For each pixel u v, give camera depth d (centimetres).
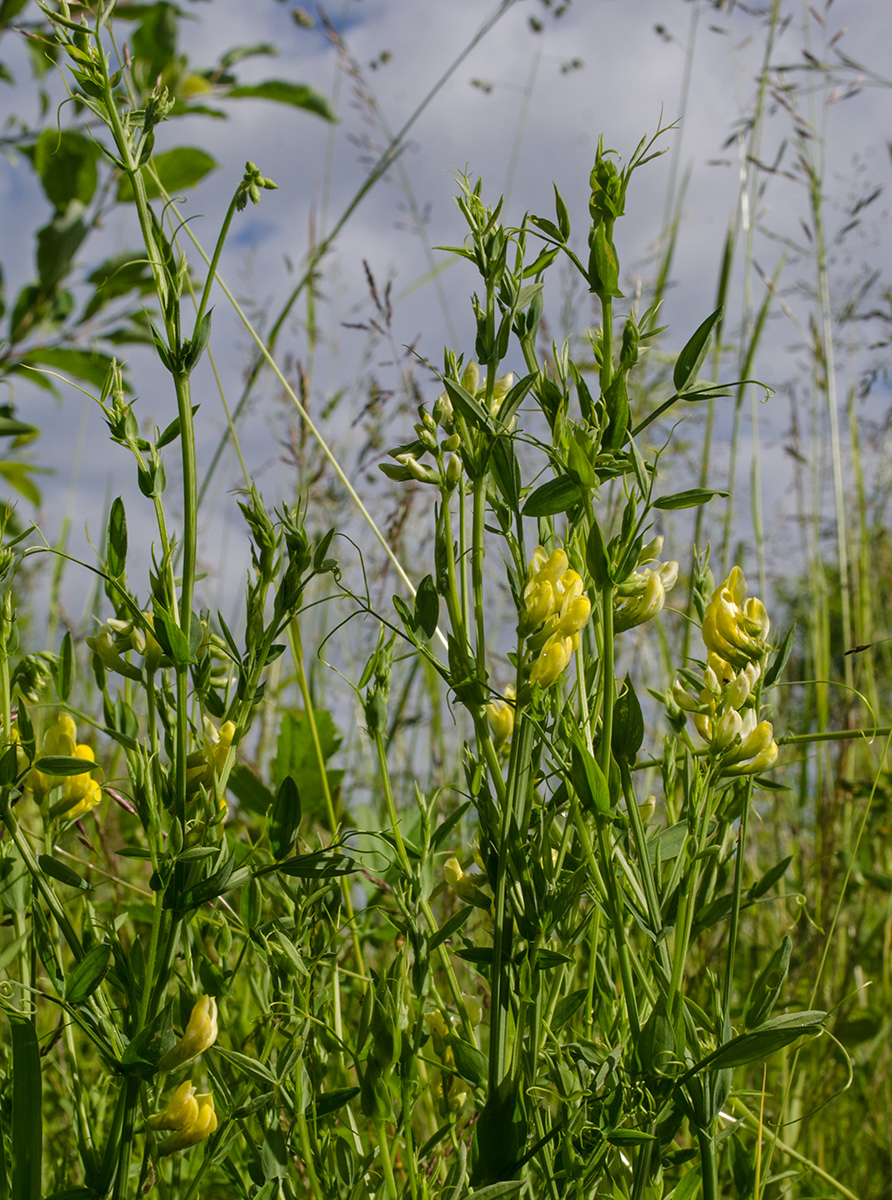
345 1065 129
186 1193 98
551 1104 127
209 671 103
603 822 95
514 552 103
